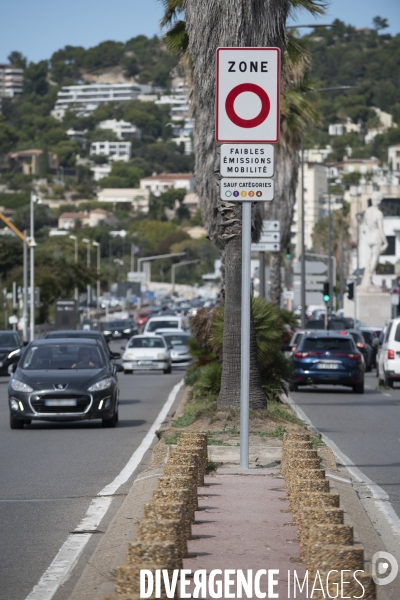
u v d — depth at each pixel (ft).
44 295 529.04
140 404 158.51
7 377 251.60
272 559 48.91
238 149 72.13
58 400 119.14
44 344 130.21
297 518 53.83
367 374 266.16
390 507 67.67
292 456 67.00
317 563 41.11
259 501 64.13
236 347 107.34
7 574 49.85
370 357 277.23
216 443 88.99
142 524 43.39
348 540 43.11
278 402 134.62
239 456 85.20
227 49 71.72
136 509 60.85
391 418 136.15
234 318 107.45
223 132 71.97
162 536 43.11
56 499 71.00
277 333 132.67
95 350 129.59
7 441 108.47
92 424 128.57
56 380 120.67
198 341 172.45
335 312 511.81
